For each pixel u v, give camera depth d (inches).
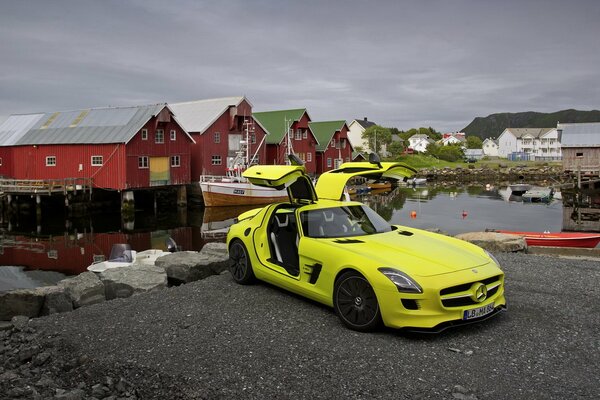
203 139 1710.1
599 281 285.3
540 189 1987.0
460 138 6648.6
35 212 1475.1
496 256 360.8
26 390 175.5
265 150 1983.3
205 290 284.4
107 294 323.0
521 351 188.5
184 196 1609.3
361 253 217.9
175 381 171.8
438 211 1411.2
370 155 294.4
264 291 277.4
